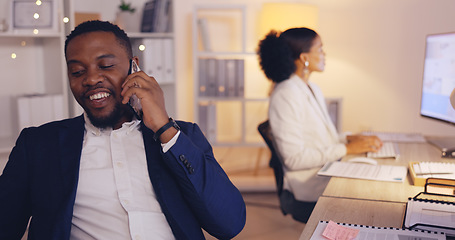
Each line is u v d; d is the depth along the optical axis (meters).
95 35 1.34
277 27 4.24
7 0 3.11
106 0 3.95
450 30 4.60
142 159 1.36
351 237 1.29
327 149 2.45
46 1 3.09
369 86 4.88
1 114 3.24
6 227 1.34
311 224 1.42
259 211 3.67
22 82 3.28
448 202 1.55
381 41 4.79
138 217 1.32
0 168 3.18
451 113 2.45
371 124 4.92
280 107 2.52
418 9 4.66
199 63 4.32
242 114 4.40
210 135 4.36
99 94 1.34
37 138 1.37
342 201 1.65
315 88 2.75
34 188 1.32
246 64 5.00
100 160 1.36
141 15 3.99
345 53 4.88
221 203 1.31
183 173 1.26
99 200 1.33
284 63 2.59
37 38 3.30
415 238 1.29
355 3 4.79
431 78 2.72
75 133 1.38
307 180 2.49
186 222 1.31
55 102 3.17
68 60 1.34
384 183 1.87
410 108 4.82
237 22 4.97
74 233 1.35
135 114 1.32
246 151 5.06
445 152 2.34
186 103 5.07
